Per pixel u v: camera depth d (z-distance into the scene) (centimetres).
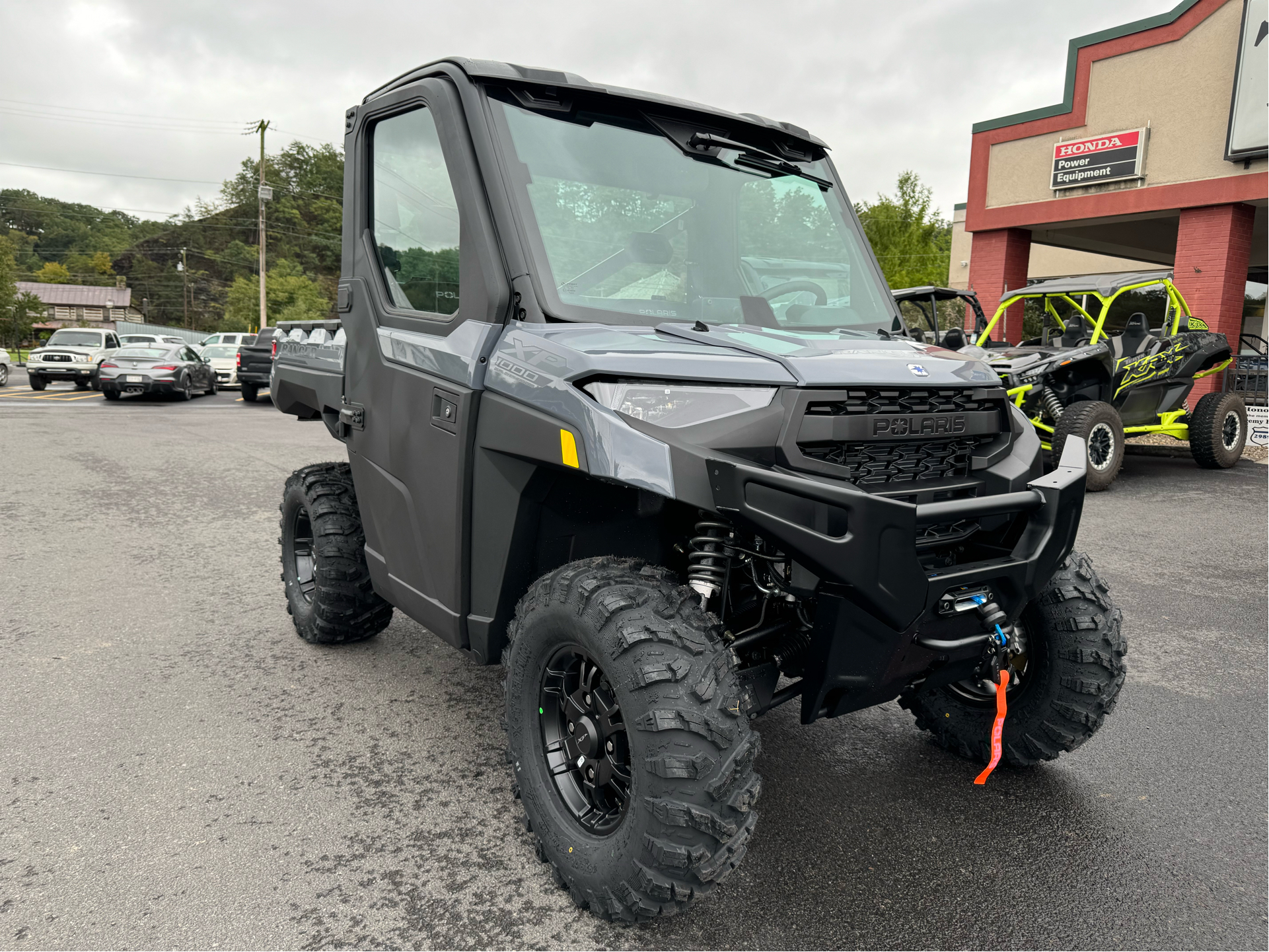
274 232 12694
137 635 446
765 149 323
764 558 228
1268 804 292
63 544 638
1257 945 221
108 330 2523
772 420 215
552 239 261
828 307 309
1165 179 1421
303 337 411
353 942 218
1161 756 327
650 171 285
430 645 440
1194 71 1365
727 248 297
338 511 402
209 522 721
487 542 262
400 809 284
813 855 261
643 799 204
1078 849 264
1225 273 1368
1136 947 220
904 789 302
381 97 316
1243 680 401
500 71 269
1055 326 1031
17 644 429
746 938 223
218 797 288
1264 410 1255
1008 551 246
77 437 1284
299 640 443
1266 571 593
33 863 248
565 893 241
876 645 221
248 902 233
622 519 265
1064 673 288
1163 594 539
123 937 217
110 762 311
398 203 310
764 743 339
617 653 209
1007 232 1680
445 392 269
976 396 252
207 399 2242
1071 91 1523
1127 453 1219
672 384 218
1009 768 318
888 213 3350
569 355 226
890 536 204
